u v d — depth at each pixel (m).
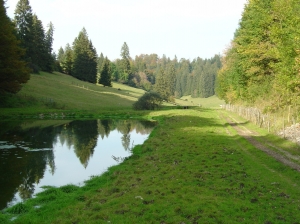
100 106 65.38
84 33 112.94
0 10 42.19
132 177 13.98
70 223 9.08
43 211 10.52
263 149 19.20
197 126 34.44
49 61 93.31
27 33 79.94
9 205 11.66
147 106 66.75
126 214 9.38
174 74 154.25
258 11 31.97
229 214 9.15
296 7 24.11
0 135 28.78
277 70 27.31
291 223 8.46
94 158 20.02
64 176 15.70
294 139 20.48
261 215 8.98
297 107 26.11
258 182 12.26
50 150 22.39
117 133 32.44
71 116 51.12
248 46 33.12
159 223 8.72
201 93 167.88
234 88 50.12
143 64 184.50
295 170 13.67
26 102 53.66
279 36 22.34
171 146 21.50
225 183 12.26
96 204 10.55
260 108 34.06
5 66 42.41
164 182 12.62
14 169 16.89
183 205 9.90
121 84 135.00
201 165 15.54
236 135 26.27
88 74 106.12
